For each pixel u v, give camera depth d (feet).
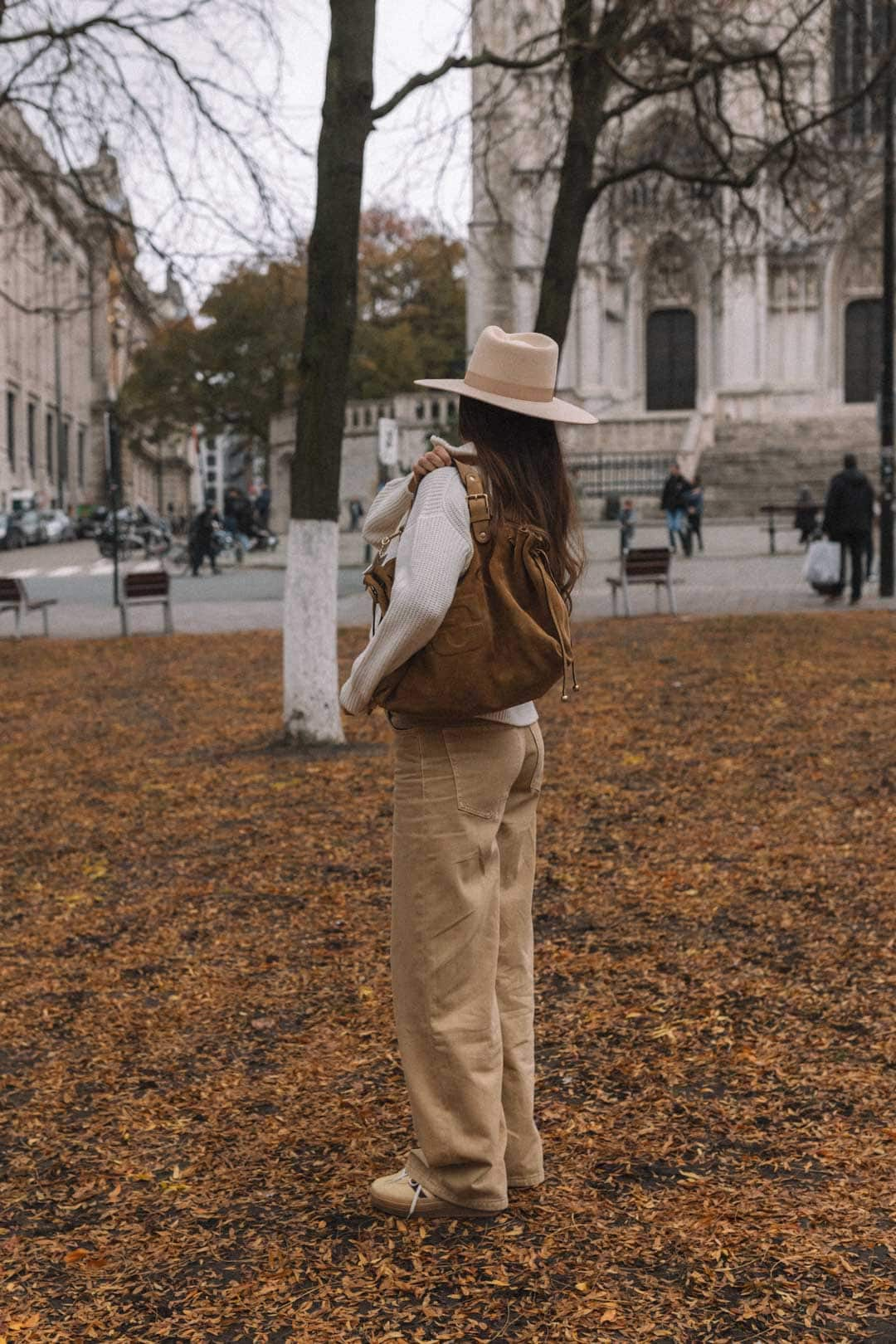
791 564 81.97
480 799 9.55
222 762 28.71
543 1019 14.01
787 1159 10.68
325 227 28.27
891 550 60.75
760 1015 13.73
